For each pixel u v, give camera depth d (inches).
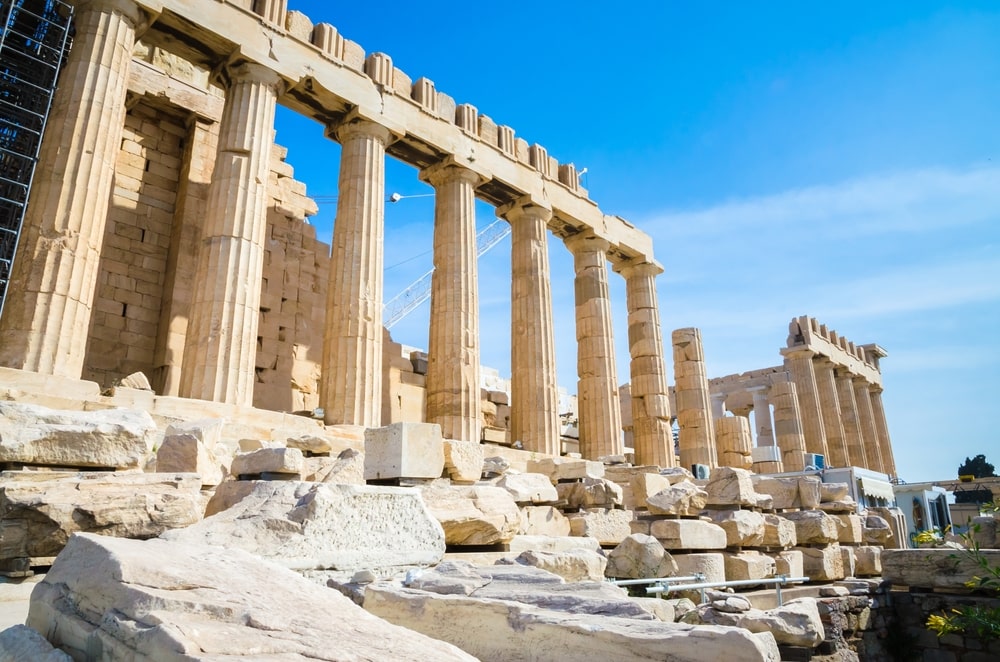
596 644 180.1
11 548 245.8
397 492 288.0
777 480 635.5
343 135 756.6
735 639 165.6
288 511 263.1
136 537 263.1
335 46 735.1
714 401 1736.0
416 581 248.2
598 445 927.7
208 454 352.2
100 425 291.7
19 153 573.9
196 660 115.0
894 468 1865.2
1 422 273.6
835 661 444.5
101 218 536.7
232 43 640.4
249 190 625.0
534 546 384.5
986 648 477.4
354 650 133.1
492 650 197.2
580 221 999.6
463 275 813.2
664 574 401.4
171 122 792.3
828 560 562.9
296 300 852.6
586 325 989.8
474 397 782.5
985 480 1724.9
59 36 616.4
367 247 708.7
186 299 729.6
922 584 521.3
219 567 168.4
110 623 136.1
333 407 657.0
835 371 1742.1
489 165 874.1
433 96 828.0
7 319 485.1
